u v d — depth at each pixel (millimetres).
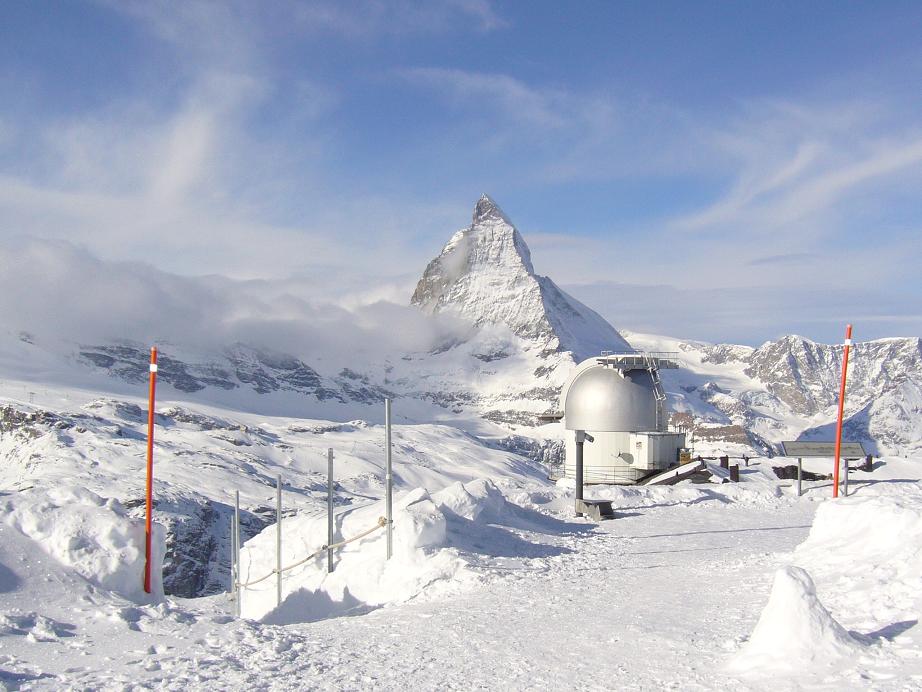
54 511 18672
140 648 13945
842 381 25781
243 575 26172
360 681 12531
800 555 19562
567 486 48281
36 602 15812
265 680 12477
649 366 59344
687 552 25328
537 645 14469
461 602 19016
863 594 14688
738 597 17312
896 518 17797
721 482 52844
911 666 11148
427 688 12156
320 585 23328
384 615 18141
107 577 17828
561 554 25156
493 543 25484
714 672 12070
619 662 13070
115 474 198375
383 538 23219
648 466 57062
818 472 55562
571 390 61500
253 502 183500
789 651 11914
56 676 12375
